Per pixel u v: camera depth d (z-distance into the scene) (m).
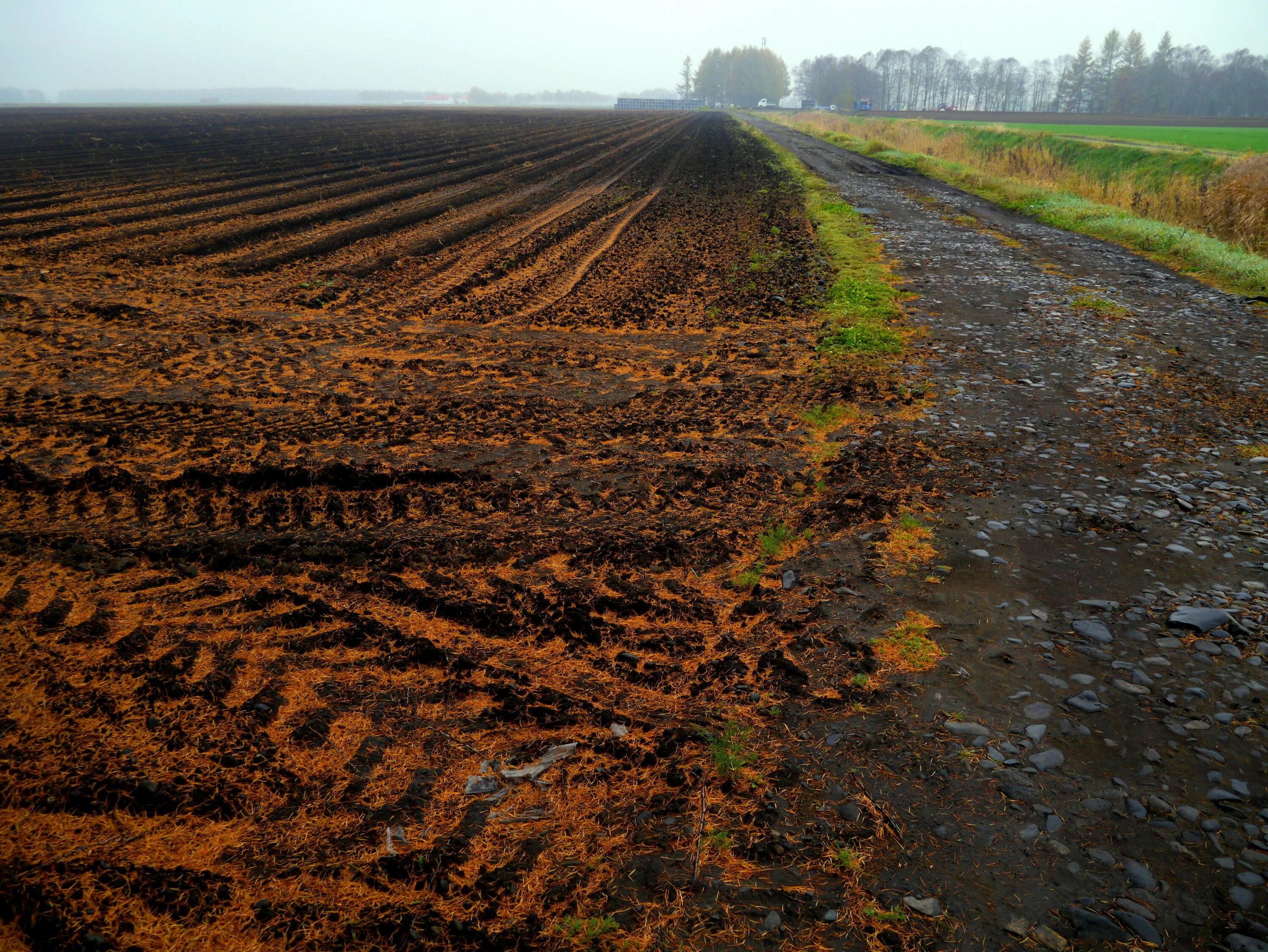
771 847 2.81
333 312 10.73
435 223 17.62
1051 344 9.34
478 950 2.40
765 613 4.29
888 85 178.38
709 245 15.57
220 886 2.61
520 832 2.88
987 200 22.81
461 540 4.97
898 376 8.24
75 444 6.34
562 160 32.84
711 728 3.40
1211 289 12.26
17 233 14.84
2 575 4.49
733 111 133.50
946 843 2.82
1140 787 3.05
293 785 3.07
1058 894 2.61
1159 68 128.50
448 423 6.99
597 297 11.74
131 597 4.33
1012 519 5.23
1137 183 25.03
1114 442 6.53
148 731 3.32
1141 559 4.72
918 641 3.97
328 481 5.74
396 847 2.80
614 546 4.91
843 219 18.33
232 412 7.17
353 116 71.88
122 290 11.43
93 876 2.63
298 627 4.09
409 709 3.52
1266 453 6.23
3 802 2.95
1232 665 3.74
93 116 66.88
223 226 16.19
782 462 6.25
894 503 5.45
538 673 3.78
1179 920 2.50
